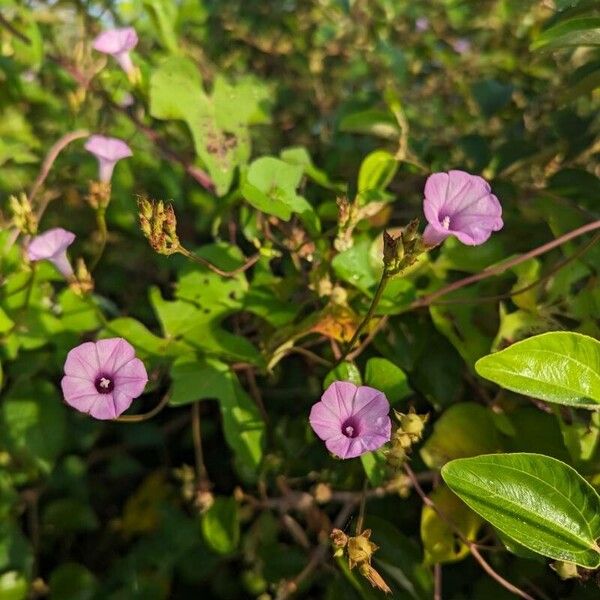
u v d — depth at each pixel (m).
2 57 0.31
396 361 0.22
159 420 0.29
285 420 0.24
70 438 0.27
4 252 0.23
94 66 0.30
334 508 0.24
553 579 0.21
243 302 0.23
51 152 0.25
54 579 0.25
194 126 0.24
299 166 0.23
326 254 0.22
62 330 0.23
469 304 0.22
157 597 0.26
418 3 0.37
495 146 0.28
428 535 0.20
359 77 0.36
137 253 0.30
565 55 0.29
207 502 0.24
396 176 0.27
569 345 0.17
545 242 0.24
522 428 0.21
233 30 0.39
